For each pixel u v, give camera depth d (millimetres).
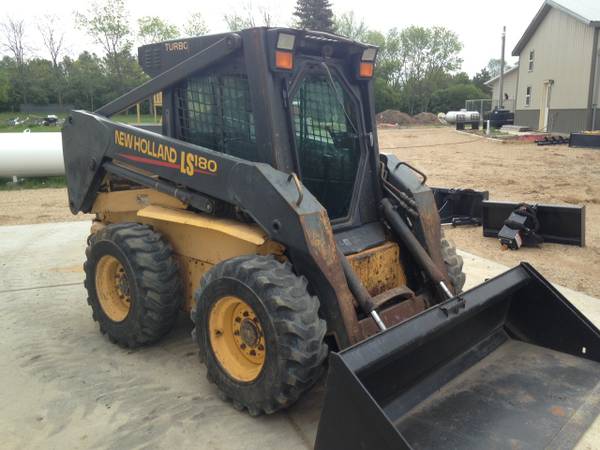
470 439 2832
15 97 46438
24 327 4727
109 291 4328
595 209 9555
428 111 63625
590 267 6293
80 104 46312
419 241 3912
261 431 3188
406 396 3082
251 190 3238
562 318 3631
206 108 3895
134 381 3771
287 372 2967
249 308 3193
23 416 3381
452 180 13125
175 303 4004
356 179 3895
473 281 5730
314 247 3051
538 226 7215
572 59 26453
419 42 65125
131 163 4109
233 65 3619
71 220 9461
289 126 3424
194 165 3594
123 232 3979
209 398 3541
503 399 3152
